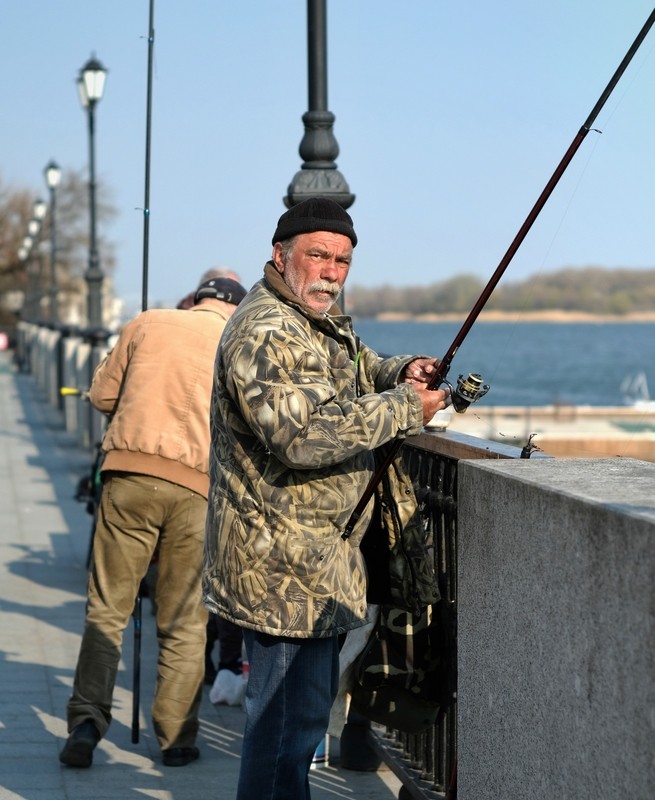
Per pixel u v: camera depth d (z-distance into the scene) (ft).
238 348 12.65
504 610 11.64
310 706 13.35
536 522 10.84
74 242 362.33
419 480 16.69
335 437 12.35
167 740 19.58
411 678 14.87
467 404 13.41
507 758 11.64
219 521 13.28
